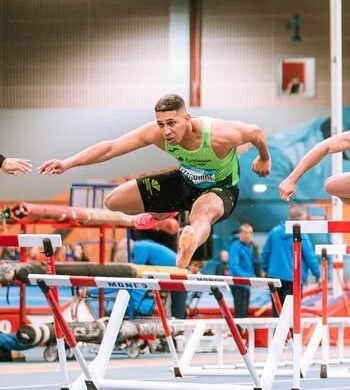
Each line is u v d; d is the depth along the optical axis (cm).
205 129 1138
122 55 3603
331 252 1549
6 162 1130
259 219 3297
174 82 3578
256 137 1151
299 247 1125
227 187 1174
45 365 1922
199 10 3572
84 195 2166
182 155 1152
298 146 3422
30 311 2425
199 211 1131
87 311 2111
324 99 3491
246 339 2406
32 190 3456
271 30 3538
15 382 1570
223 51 3556
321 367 1599
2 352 2036
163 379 1612
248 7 3553
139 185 1213
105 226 2050
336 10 2502
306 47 3522
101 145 1172
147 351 2269
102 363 1106
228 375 1554
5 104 3606
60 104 3612
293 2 3528
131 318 2172
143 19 3600
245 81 3541
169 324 1712
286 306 1184
